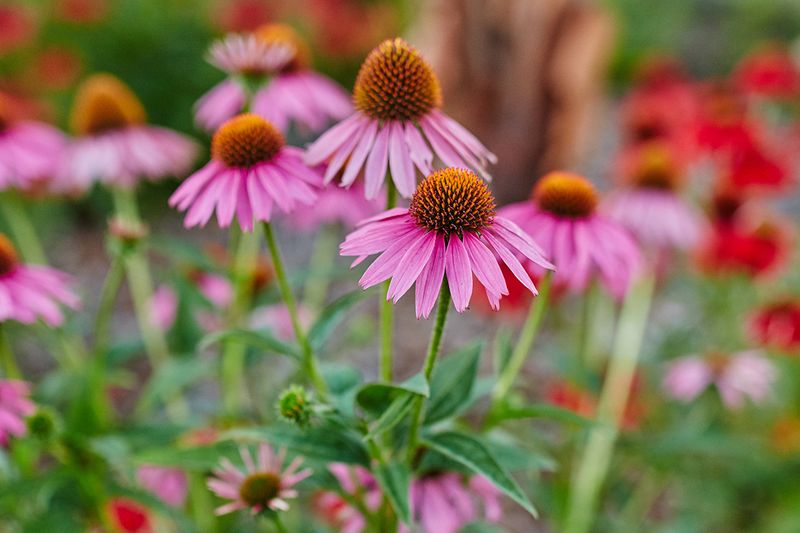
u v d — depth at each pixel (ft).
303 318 2.89
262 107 2.37
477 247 1.80
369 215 2.27
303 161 1.97
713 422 3.21
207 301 2.57
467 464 1.85
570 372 2.79
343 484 2.14
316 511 2.71
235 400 2.52
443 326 1.85
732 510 3.26
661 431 3.14
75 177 2.68
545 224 2.15
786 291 3.42
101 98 2.72
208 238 5.87
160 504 2.27
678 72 4.60
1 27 5.72
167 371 2.50
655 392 3.38
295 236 5.84
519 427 2.79
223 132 1.97
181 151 2.82
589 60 5.98
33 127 2.69
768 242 3.02
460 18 5.82
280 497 1.99
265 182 1.93
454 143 1.96
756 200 3.25
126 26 6.32
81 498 2.39
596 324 3.19
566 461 2.81
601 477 2.71
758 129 3.11
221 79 6.21
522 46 5.83
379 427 1.83
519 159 6.09
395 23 7.88
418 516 2.07
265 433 1.95
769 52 3.61
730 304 3.37
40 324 2.30
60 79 5.82
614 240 2.15
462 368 2.02
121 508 2.47
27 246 3.08
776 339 2.85
